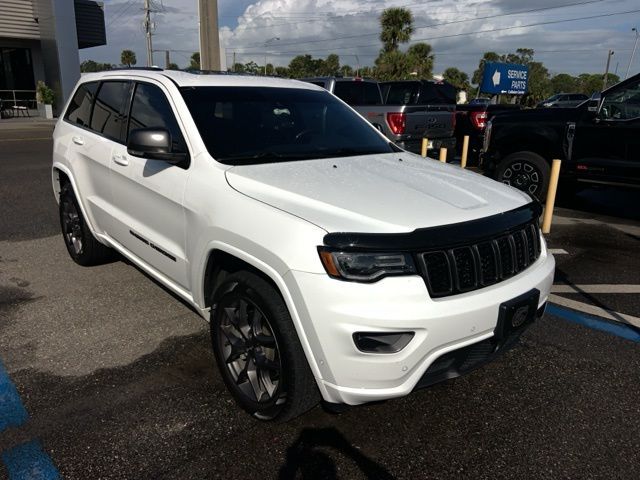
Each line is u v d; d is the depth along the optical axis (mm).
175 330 3875
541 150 8211
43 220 6984
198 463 2553
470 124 13438
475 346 2615
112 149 4078
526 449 2693
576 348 3734
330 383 2428
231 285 2832
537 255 3092
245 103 3752
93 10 28109
